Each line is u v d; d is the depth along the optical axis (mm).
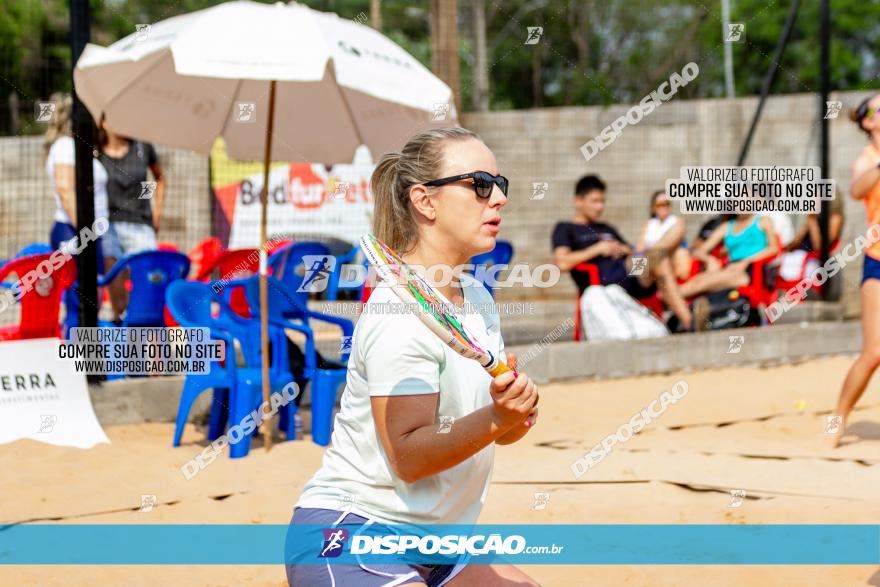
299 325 7785
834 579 4461
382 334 2725
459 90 12305
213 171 14000
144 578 4648
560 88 27406
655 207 12180
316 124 8836
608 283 11133
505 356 3141
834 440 7238
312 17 7250
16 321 10922
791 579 4477
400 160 2967
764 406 9008
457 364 2809
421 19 25156
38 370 7840
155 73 8117
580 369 10469
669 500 5859
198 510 5840
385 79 7289
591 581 4492
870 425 8086
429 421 2730
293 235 14094
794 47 27328
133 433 8016
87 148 8180
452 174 2900
